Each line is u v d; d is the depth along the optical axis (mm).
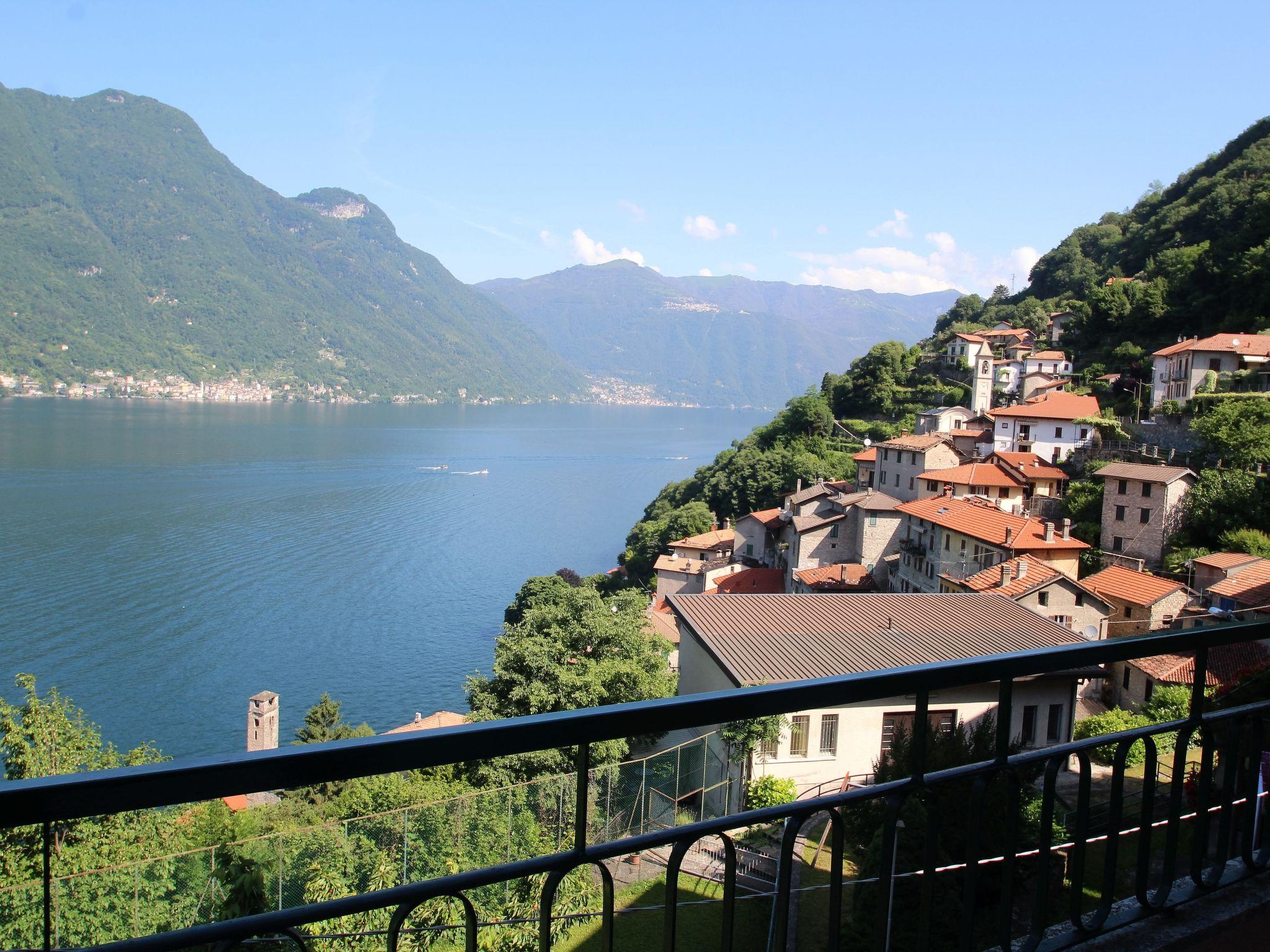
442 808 18281
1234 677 15758
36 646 61375
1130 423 61406
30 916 13602
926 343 134250
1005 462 59531
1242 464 46719
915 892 10016
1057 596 35281
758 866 15031
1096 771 19172
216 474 146000
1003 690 2902
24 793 1513
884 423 97500
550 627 26859
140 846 15844
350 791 21344
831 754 19953
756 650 21453
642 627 30688
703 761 21562
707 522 84812
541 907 2285
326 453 191000
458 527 116188
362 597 79562
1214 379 62719
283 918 1967
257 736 41344
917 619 23953
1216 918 3592
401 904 2107
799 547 58344
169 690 55219
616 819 19422
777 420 107625
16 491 118438
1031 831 10688
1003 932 3186
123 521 103000
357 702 55500
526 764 19406
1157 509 44688
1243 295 78875
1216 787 9906
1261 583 33938
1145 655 3225
